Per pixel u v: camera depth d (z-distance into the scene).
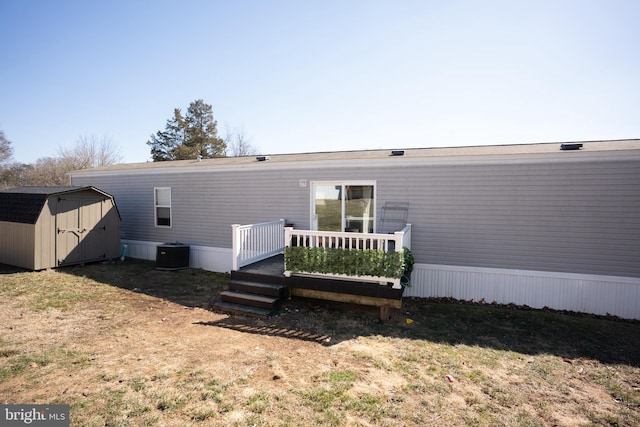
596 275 6.43
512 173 6.87
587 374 4.02
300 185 8.77
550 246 6.70
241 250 7.02
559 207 6.59
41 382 3.43
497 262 7.07
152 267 10.20
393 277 5.51
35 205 9.16
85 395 3.19
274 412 2.98
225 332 5.14
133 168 11.41
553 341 5.09
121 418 2.82
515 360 4.37
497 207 7.01
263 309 6.04
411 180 7.64
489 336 5.25
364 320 5.84
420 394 3.41
